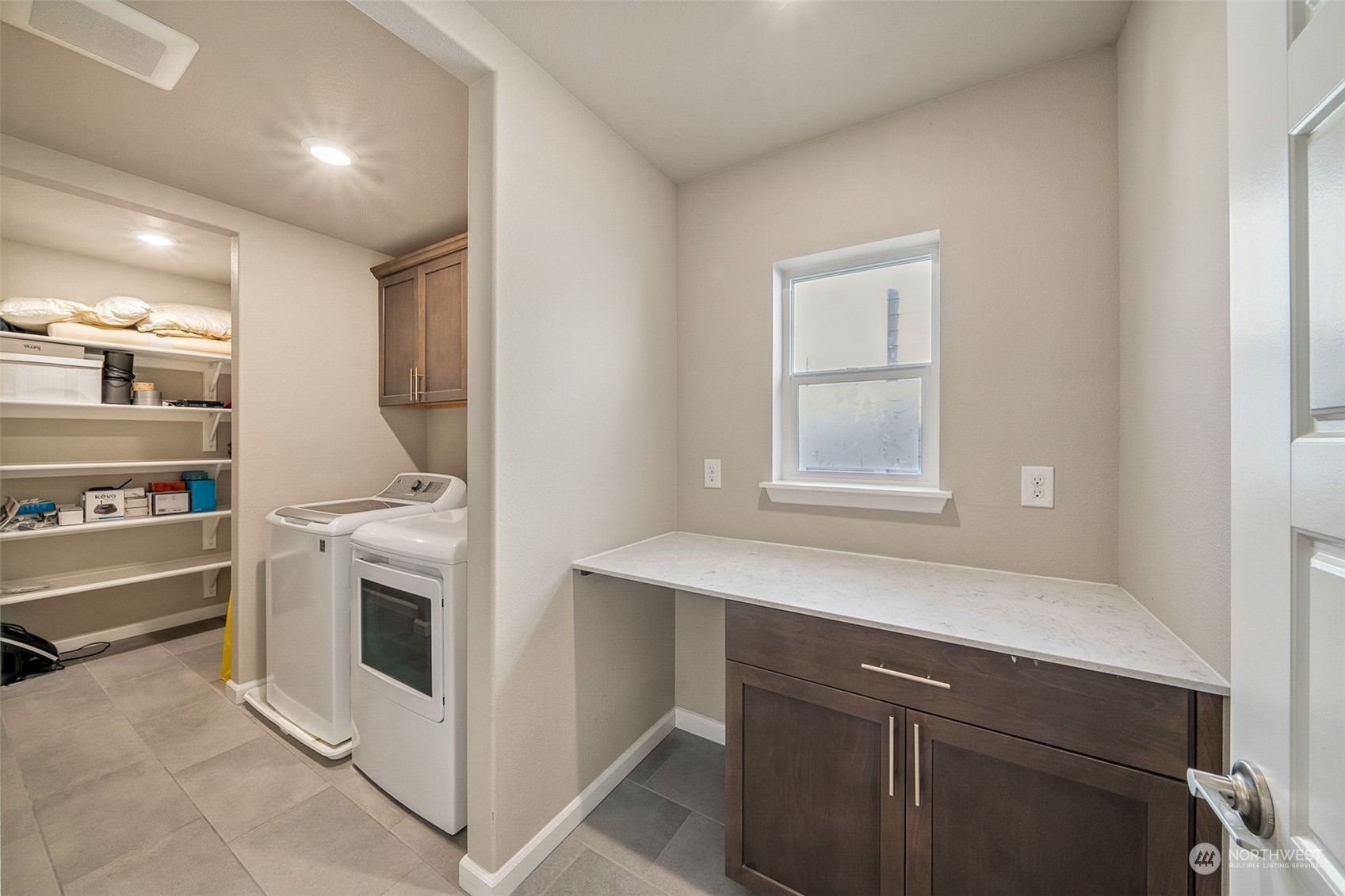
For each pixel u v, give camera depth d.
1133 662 0.92
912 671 1.12
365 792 1.78
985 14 1.27
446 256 2.49
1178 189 0.99
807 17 1.28
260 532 2.42
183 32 1.30
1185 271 0.96
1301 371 0.49
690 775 1.89
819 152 1.80
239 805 1.71
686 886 1.42
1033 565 1.48
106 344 2.69
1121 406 1.34
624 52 1.41
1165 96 1.05
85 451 2.91
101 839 1.57
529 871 1.45
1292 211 0.49
